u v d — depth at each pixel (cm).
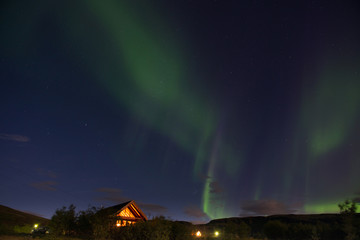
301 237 1591
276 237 1706
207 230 2028
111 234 1908
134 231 1869
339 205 1429
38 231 2666
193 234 1978
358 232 1318
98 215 1962
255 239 1747
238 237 1817
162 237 1794
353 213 1377
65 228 2027
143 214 2809
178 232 1930
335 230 1456
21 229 2795
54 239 1903
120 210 2661
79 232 2053
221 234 1878
